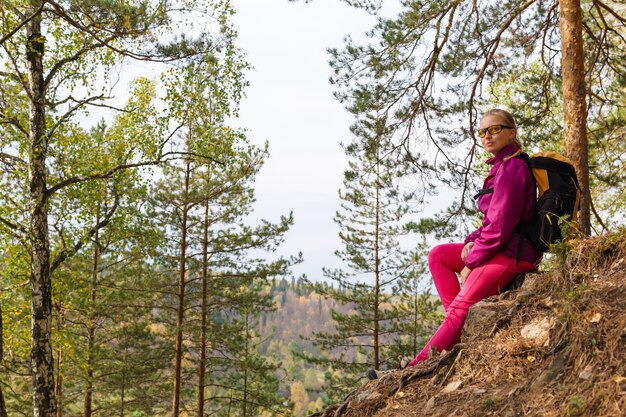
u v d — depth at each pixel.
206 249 19.05
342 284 21.61
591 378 2.26
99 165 12.09
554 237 3.15
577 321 2.56
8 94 11.29
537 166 3.26
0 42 9.72
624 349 2.27
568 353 2.50
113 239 12.47
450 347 3.35
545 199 3.20
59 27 11.47
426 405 2.80
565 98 6.26
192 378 22.95
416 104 9.88
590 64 9.09
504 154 3.38
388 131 10.04
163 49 10.54
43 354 10.44
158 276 19.17
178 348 18.19
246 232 19.39
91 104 11.14
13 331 12.07
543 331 2.78
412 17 9.02
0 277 12.09
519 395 2.46
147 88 12.82
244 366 20.61
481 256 3.32
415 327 21.09
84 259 15.33
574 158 6.12
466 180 10.26
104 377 19.27
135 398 21.25
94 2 9.24
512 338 2.88
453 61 9.39
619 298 2.53
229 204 19.14
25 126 11.63
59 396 16.89
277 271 19.94
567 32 6.27
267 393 21.92
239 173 18.14
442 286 3.75
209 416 22.55
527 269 3.31
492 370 2.77
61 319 14.20
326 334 22.17
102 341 18.30
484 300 3.27
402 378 3.12
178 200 17.95
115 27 9.82
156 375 20.95
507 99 11.01
